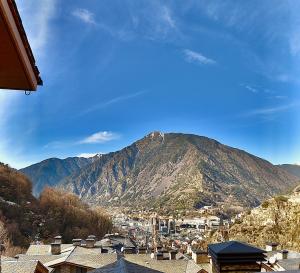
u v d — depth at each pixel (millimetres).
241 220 105375
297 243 84938
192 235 174625
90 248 39594
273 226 95062
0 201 130125
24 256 33281
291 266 27141
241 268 10461
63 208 151000
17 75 5266
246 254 10531
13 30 4344
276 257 30906
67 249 38031
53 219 141625
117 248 70500
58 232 134750
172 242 135125
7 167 161875
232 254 10492
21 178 158875
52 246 35188
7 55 4742
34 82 5652
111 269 9945
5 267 18031
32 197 154250
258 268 10500
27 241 111938
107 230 161375
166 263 31719
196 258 30172
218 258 10500
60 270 30500
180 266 31047
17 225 121125
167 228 199375
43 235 130000
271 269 23688
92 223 156000
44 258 33062
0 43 4488
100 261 31344
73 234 140500
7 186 146500
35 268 18203
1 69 5066
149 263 31734
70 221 146875
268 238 91688
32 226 129875
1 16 4039
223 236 101312
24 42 4793
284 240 89000
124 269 9375
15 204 135000
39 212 144500
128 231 197000
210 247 11406
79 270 30578
